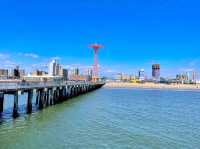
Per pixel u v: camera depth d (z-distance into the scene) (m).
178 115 37.41
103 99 62.34
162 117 34.72
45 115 32.44
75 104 46.97
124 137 22.09
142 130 25.11
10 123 26.62
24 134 22.31
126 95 83.38
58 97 48.12
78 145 19.48
